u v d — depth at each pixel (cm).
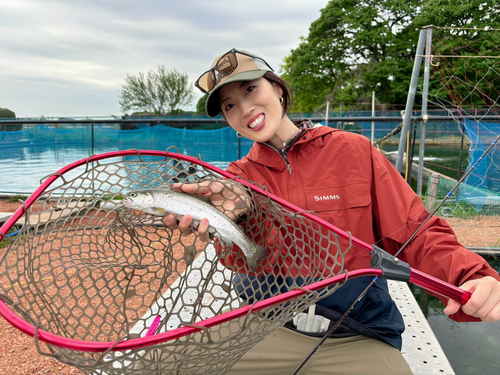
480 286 130
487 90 827
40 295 126
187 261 164
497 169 704
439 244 161
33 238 132
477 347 315
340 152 191
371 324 185
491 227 600
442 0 1975
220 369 136
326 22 3572
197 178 171
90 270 155
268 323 119
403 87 3170
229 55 186
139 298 335
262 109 189
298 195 190
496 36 1100
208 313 286
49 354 92
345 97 3275
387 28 3372
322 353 183
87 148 1293
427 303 403
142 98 4319
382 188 187
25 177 1146
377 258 130
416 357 242
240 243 163
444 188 675
